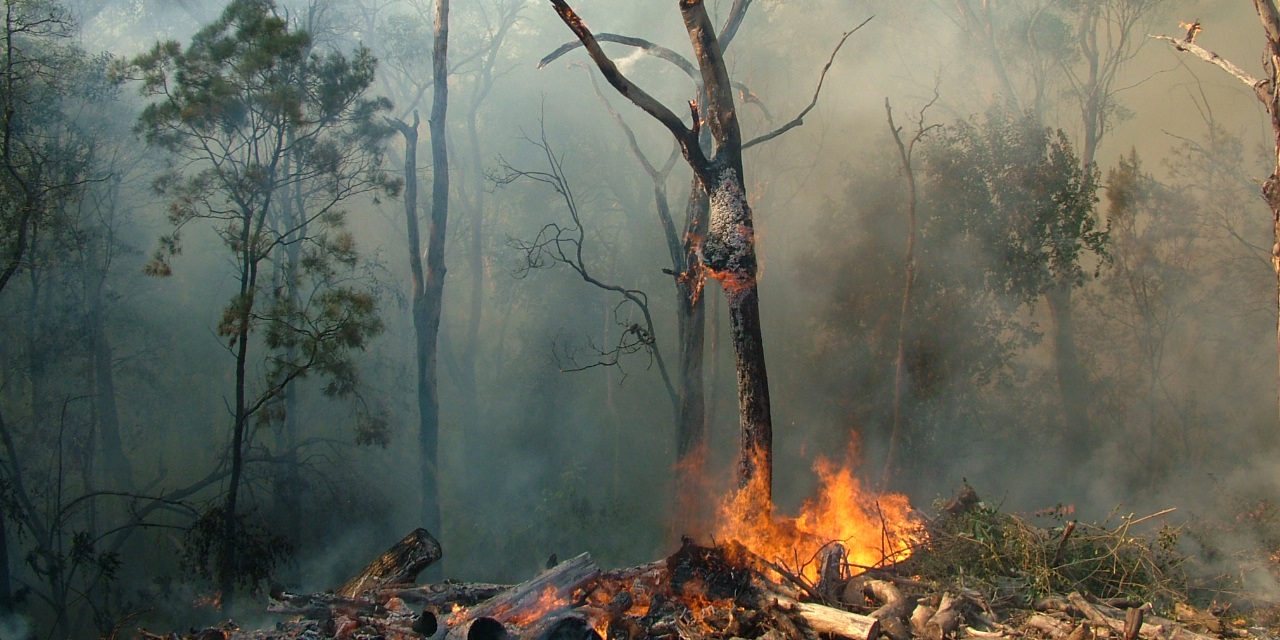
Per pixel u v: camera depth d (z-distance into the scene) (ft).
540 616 23.90
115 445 81.92
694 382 67.77
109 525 80.84
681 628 22.77
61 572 65.62
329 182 73.77
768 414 32.76
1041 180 80.69
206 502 69.46
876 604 24.00
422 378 79.30
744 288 32.73
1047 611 23.29
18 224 65.21
